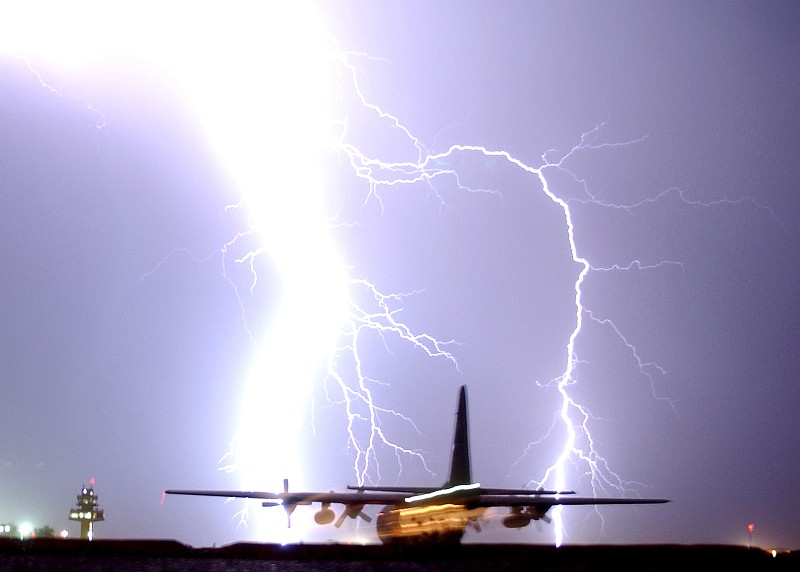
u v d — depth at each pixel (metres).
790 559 17.67
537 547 19.33
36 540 19.31
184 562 18.42
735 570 16.33
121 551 19.30
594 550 18.08
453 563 18.59
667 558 18.11
